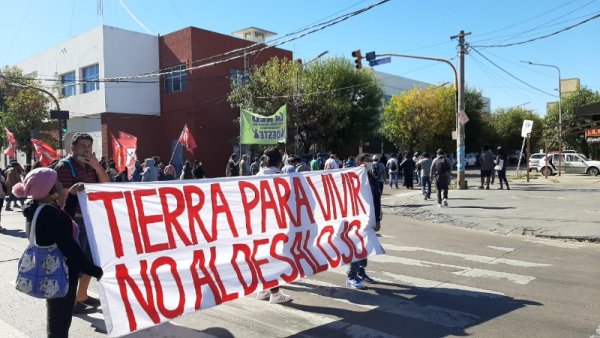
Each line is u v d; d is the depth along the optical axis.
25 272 3.62
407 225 12.27
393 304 5.73
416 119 40.84
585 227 10.84
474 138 46.97
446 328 4.91
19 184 3.77
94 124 32.91
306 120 29.88
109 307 4.25
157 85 33.06
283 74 30.05
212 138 32.03
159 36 33.16
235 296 5.12
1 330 5.05
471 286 6.43
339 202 6.63
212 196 5.29
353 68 32.53
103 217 4.41
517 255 8.42
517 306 5.56
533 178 28.77
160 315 4.52
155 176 16.66
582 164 31.50
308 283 6.76
